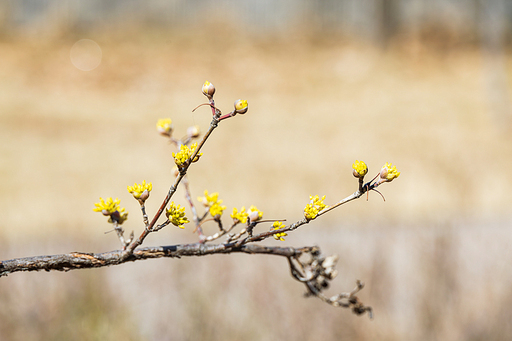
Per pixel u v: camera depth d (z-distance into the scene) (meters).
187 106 19.16
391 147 13.63
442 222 5.32
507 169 10.89
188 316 4.00
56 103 18.41
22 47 24.97
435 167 11.07
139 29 28.72
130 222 7.67
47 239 6.29
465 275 4.48
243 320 4.00
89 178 10.57
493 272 4.56
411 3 27.67
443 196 9.03
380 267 4.77
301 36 28.64
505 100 16.67
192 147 0.86
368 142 14.22
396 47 26.55
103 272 4.25
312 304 4.27
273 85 22.19
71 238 6.17
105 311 3.92
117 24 29.16
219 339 3.88
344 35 29.42
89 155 12.57
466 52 25.11
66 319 3.72
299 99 20.06
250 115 17.86
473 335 3.90
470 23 26.11
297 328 4.02
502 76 17.19
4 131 14.23
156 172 11.16
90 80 21.56
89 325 3.73
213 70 24.14
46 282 4.01
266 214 8.42
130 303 4.25
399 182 10.30
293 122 16.80
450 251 4.61
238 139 14.56
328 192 9.80
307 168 11.66
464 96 19.03
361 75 23.19
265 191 9.82
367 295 4.34
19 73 21.30
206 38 28.11
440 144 13.59
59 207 8.52
